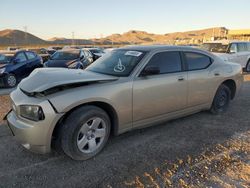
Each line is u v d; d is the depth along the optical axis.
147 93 4.04
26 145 3.33
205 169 3.29
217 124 4.98
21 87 3.67
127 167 3.35
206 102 5.18
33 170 3.28
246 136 4.39
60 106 3.19
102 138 3.68
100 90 3.52
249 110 5.96
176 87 4.45
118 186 2.94
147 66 4.09
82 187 2.93
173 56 4.55
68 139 3.30
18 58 10.53
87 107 3.45
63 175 3.17
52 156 3.65
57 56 12.27
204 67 5.07
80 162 3.49
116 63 4.30
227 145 4.01
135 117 4.00
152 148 3.91
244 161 3.51
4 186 2.95
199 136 4.38
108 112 3.81
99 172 3.24
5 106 6.27
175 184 2.96
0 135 4.35
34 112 3.18
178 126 4.85
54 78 3.51
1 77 9.70
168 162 3.47
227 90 5.61
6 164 3.43
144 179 3.07
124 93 3.76
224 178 3.08
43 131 3.18
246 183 2.98
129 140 4.20
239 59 12.47
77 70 4.20
